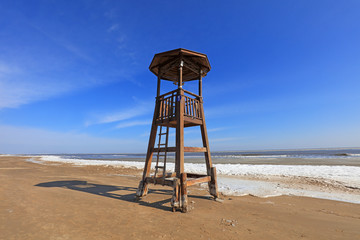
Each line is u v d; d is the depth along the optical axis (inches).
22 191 272.4
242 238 139.8
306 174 501.7
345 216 196.9
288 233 150.6
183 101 245.6
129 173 601.9
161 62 286.7
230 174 545.0
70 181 392.2
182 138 227.5
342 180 408.8
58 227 149.9
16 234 135.7
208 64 289.4
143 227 156.2
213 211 210.1
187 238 137.6
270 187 362.9
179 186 215.6
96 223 161.3
